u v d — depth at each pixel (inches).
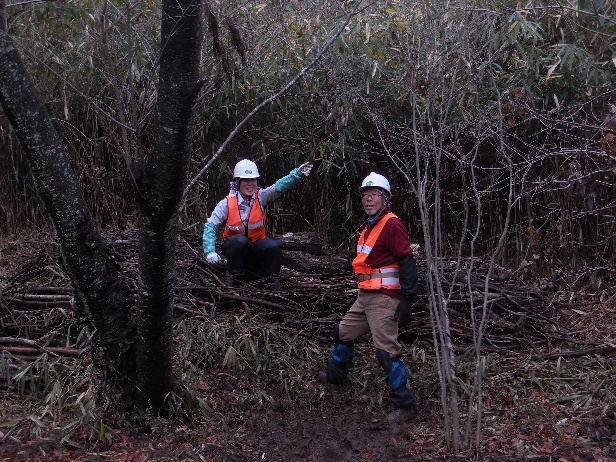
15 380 173.2
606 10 224.5
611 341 201.8
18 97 130.2
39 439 151.3
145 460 145.7
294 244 251.3
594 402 167.3
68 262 145.6
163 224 134.6
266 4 258.1
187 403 165.2
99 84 267.3
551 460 142.6
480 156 272.2
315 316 205.3
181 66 121.7
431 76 188.7
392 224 166.2
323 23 266.7
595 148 235.5
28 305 196.7
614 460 140.2
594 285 253.0
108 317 152.9
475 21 222.1
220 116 291.4
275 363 187.3
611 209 262.1
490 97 245.9
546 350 198.5
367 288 168.1
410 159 279.0
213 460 147.8
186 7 117.0
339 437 161.2
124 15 140.2
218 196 298.2
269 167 300.4
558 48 256.1
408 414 167.6
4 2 129.9
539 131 263.7
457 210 283.9
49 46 179.0
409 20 239.5
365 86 267.6
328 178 293.7
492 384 177.8
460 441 153.6
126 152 132.0
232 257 215.0
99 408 159.0
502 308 207.5
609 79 256.7
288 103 280.1
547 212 269.7
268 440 158.9
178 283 210.2
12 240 294.0
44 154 134.6
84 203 142.6
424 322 201.5
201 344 187.2
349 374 185.9
